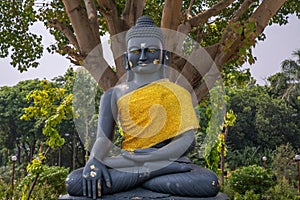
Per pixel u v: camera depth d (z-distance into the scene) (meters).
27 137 28.53
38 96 7.87
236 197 10.72
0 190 10.60
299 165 14.83
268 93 32.22
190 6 6.55
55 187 11.40
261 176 12.09
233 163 24.19
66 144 25.09
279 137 28.84
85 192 3.52
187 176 3.47
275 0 5.22
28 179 10.66
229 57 5.28
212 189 3.47
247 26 4.65
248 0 5.77
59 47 8.84
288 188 12.23
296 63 24.53
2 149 32.47
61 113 7.60
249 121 29.20
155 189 3.51
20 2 8.89
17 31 9.03
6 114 28.48
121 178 3.50
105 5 5.88
